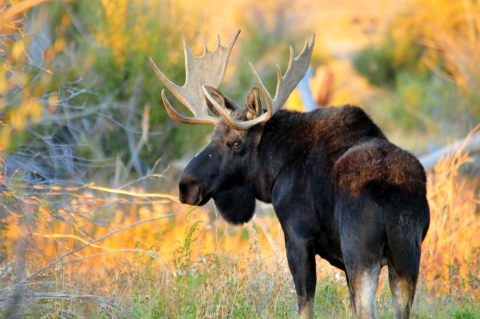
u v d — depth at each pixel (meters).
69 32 46.28
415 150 61.44
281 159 24.59
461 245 34.00
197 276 26.30
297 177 23.91
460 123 60.72
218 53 28.19
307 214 23.44
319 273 30.30
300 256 23.53
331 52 119.44
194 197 25.56
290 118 24.91
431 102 71.06
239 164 25.56
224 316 25.28
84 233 28.45
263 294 27.30
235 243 37.00
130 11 49.22
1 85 22.47
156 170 47.16
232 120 24.23
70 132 41.16
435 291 30.98
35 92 23.67
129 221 36.12
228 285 26.66
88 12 47.31
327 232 23.03
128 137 46.62
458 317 26.95
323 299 28.72
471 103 60.69
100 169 43.59
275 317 26.55
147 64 48.19
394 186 21.27
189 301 26.17
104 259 31.55
